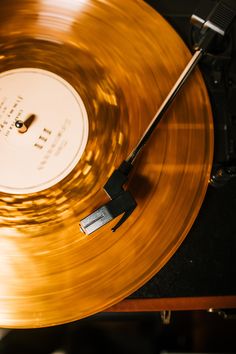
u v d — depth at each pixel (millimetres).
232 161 325
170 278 318
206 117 324
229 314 320
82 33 346
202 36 324
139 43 340
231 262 320
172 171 321
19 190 330
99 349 468
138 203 315
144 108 332
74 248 311
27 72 347
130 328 469
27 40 349
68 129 339
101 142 332
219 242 323
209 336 450
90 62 343
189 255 321
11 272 310
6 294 306
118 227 302
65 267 309
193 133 324
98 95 339
